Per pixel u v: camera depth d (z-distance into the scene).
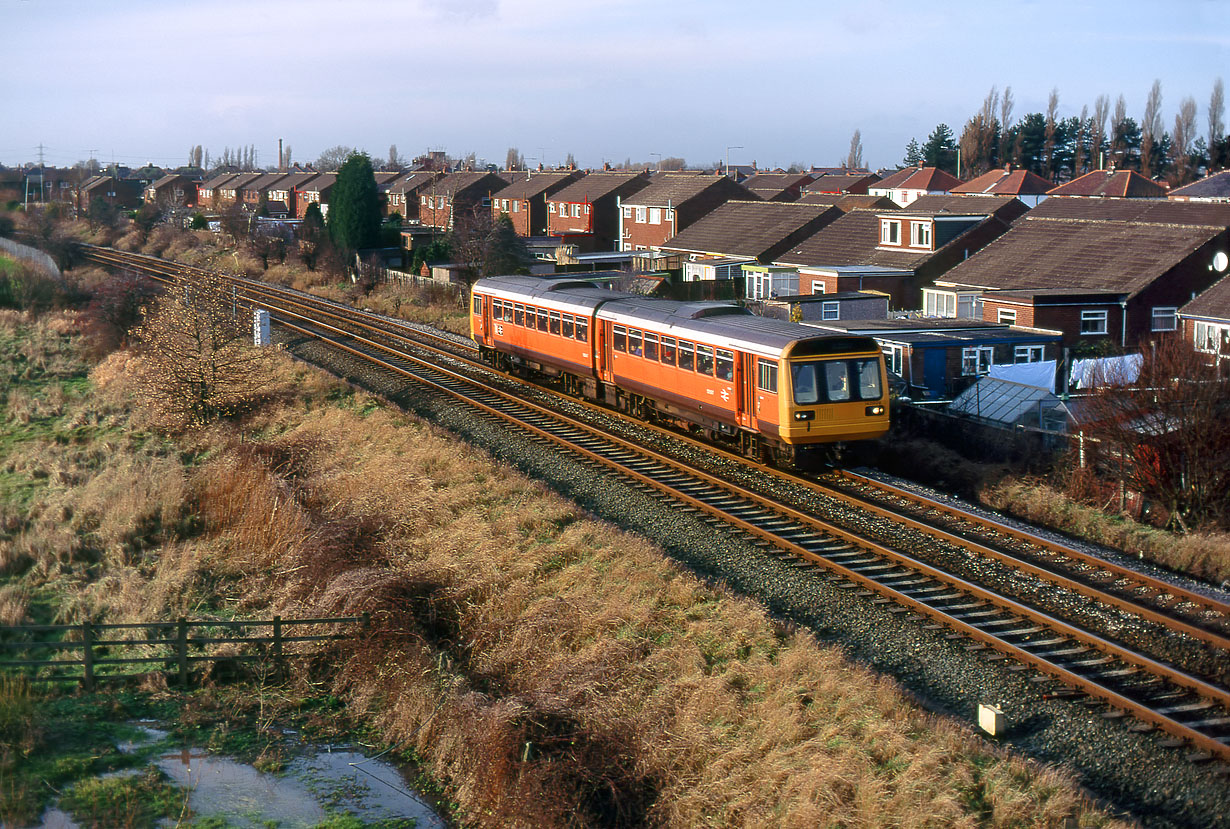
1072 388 27.53
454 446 23.48
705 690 11.49
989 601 14.01
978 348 31.83
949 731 10.51
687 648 12.66
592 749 10.61
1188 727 10.41
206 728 12.35
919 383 31.45
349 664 13.50
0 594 16.34
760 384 20.58
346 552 16.34
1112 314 35.97
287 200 113.81
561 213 77.88
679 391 23.84
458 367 35.12
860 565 15.47
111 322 39.88
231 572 17.55
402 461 22.17
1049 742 10.63
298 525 18.33
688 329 23.20
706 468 21.61
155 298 35.84
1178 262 36.12
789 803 9.53
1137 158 108.25
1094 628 13.19
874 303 40.56
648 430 25.70
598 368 27.69
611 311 26.98
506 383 32.31
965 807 9.41
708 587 14.96
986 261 42.69
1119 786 9.86
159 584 16.70
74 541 18.88
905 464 21.86
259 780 11.27
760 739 10.65
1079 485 19.28
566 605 13.84
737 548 16.45
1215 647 12.52
